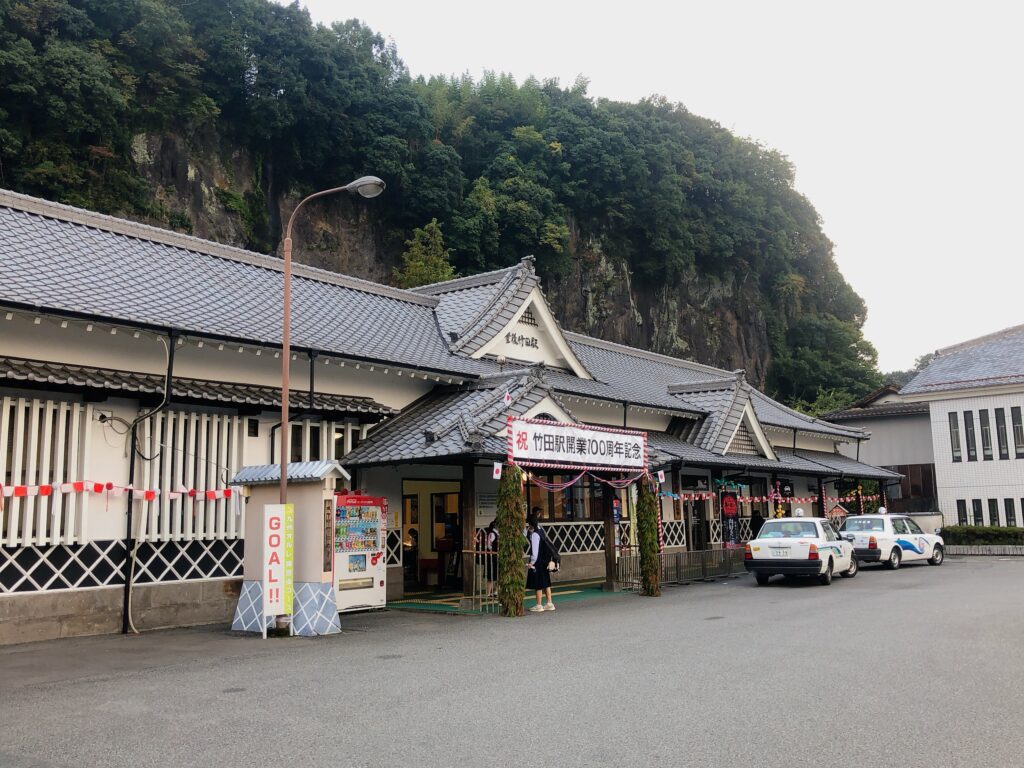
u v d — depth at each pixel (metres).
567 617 14.66
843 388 81.50
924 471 42.78
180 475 14.12
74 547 12.75
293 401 15.72
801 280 90.25
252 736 6.68
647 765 5.84
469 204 66.88
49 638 12.28
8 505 12.07
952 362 39.41
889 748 6.22
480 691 8.34
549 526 21.39
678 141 88.00
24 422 12.31
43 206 15.89
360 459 16.28
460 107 79.38
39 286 12.88
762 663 9.79
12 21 44.97
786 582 21.17
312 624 12.65
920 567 26.03
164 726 7.02
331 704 7.80
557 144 75.75
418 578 20.34
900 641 11.35
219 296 16.64
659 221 79.12
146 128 50.75
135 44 50.72
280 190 59.66
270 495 13.43
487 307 22.12
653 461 19.50
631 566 19.80
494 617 14.78
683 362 34.25
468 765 5.88
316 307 18.94
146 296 14.79
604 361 28.55
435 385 19.45
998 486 35.88
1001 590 18.22
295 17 60.69
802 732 6.69
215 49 55.84
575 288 74.69
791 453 31.39
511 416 15.44
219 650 11.23
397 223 65.00
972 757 5.98
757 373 86.50
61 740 6.61
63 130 44.50
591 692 8.24
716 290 85.75
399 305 22.33
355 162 62.59
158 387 13.61
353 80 63.09
